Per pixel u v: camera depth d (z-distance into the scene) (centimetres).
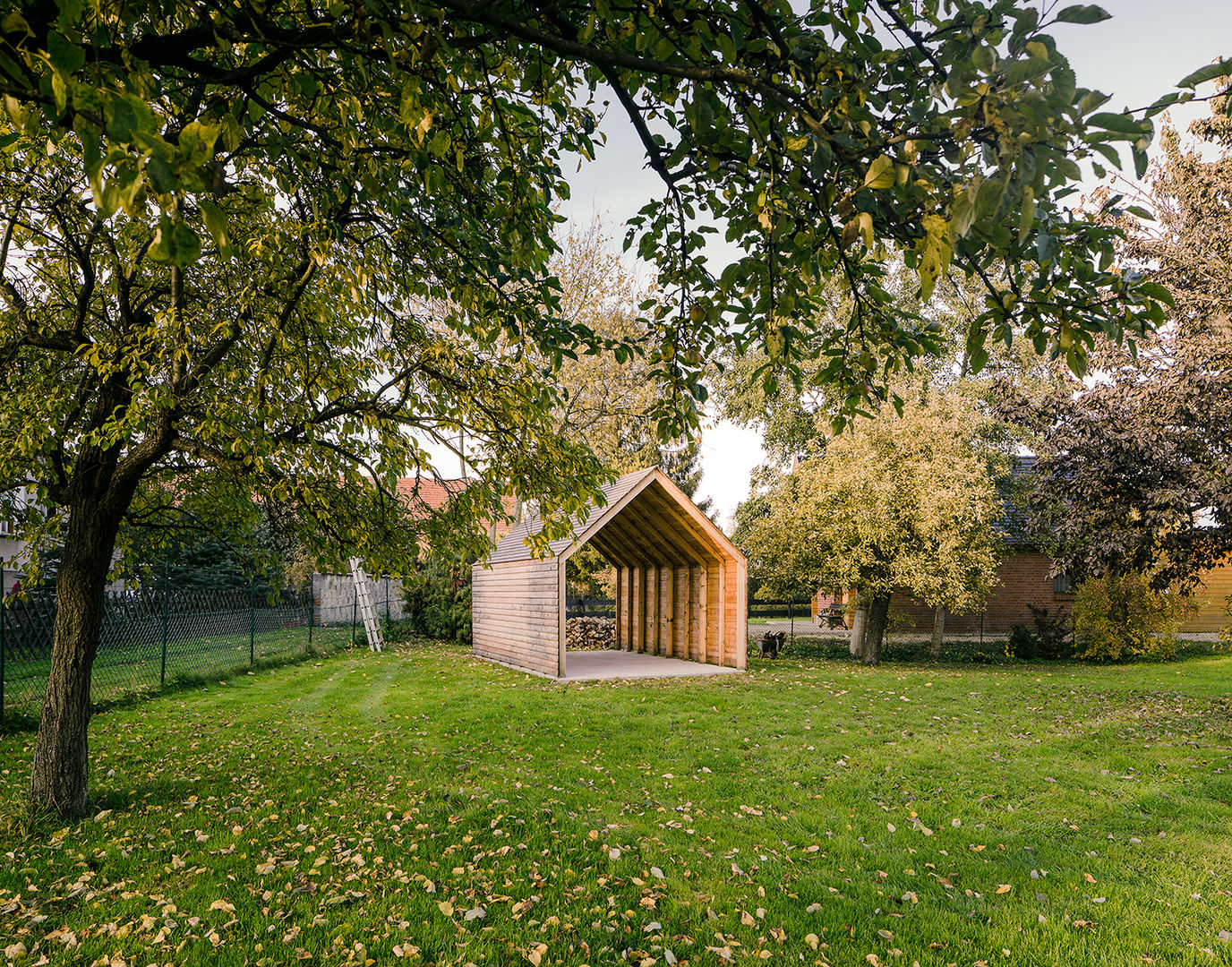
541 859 500
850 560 1580
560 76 348
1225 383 922
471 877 465
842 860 519
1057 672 1577
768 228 228
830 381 304
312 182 459
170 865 478
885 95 217
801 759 785
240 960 364
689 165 288
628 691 1240
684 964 375
